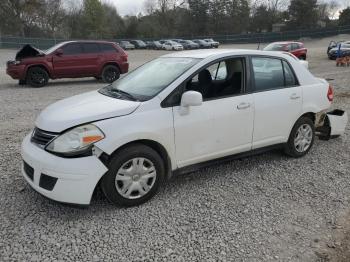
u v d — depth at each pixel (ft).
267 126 16.21
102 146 12.02
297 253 10.79
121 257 10.45
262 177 15.94
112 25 272.72
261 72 16.15
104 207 13.10
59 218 12.37
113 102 13.41
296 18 251.19
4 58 113.91
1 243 10.96
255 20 275.59
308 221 12.50
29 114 28.94
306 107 17.54
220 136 14.73
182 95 13.30
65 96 38.78
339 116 20.44
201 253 10.68
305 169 16.92
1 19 204.85
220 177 15.87
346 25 224.53
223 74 14.98
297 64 17.74
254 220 12.48
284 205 13.56
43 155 12.14
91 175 11.87
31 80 46.50
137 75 15.97
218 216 12.68
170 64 15.38
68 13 254.68
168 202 13.58
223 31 273.54
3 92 41.93
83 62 49.29
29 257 10.37
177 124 13.47
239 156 15.84
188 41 196.03
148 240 11.25
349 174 16.49
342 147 20.10
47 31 229.86
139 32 269.03
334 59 98.63
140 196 13.19
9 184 14.84
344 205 13.66
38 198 13.69
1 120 26.68
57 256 10.44
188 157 14.12
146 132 12.73
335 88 41.75
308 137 18.31
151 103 13.15
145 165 13.16
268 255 10.66
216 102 14.48
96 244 11.02
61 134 12.13
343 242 11.37
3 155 18.38
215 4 271.08
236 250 10.85
